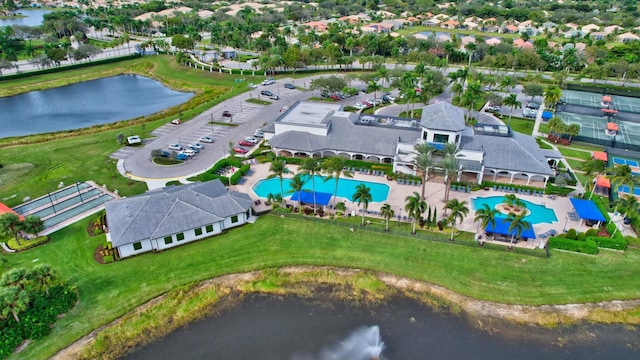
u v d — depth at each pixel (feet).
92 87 612.70
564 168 343.05
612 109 474.49
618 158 368.27
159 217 251.19
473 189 310.45
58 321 200.75
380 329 201.46
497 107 479.41
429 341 195.21
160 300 214.69
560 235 254.47
